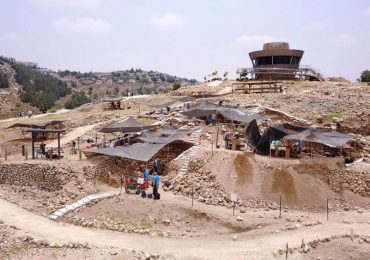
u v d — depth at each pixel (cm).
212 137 4725
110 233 2852
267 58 9869
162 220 2975
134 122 5094
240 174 3534
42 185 3788
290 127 4453
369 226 2969
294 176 3509
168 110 6619
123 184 3812
